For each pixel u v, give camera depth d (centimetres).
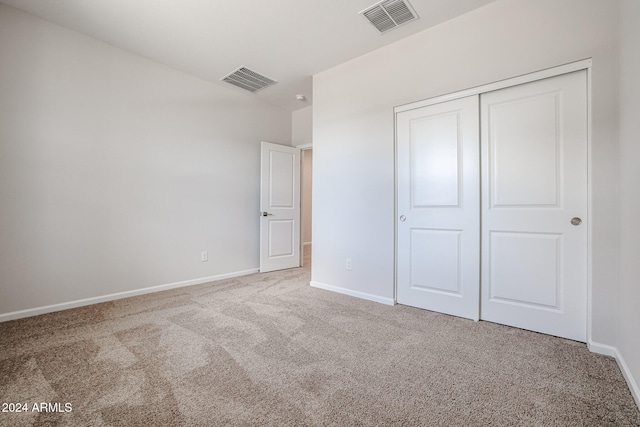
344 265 309
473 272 231
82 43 265
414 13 232
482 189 229
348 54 295
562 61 191
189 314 246
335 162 318
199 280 352
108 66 280
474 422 121
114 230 285
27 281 238
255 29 255
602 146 174
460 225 237
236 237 393
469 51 230
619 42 169
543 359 170
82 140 265
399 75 269
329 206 323
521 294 212
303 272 418
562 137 195
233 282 357
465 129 234
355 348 186
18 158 233
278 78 352
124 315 243
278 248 433
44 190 246
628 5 152
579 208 189
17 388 142
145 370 159
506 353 178
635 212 139
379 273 281
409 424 120
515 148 213
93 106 271
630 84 148
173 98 328
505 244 219
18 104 233
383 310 256
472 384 147
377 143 284
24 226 236
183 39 272
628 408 128
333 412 127
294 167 457
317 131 336
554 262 199
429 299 256
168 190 325
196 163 350
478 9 226
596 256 176
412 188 264
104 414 124
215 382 149
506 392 140
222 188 376
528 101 208
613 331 171
